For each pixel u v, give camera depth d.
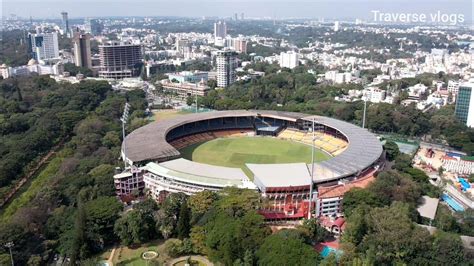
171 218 195.75
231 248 164.88
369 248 162.50
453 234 182.62
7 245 167.25
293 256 153.50
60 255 184.12
